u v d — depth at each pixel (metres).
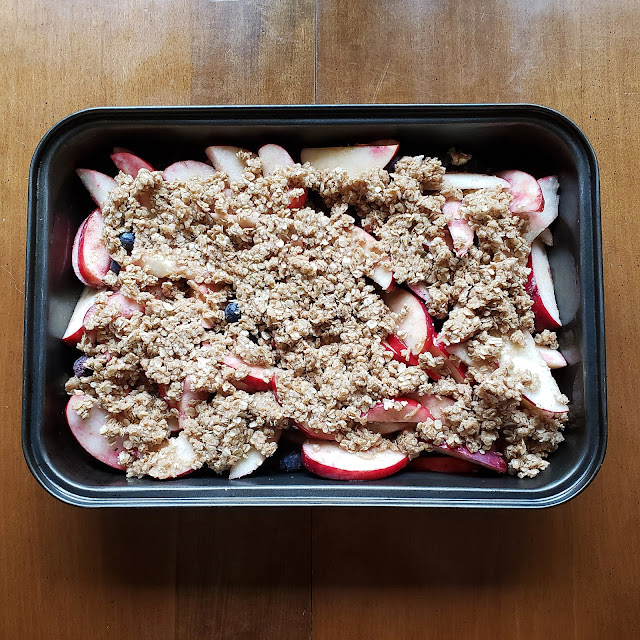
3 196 0.52
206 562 0.51
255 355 0.46
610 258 0.51
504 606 0.50
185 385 0.46
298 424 0.46
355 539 0.51
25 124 0.52
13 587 0.51
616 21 0.53
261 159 0.48
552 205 0.48
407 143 0.48
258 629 0.50
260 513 0.51
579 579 0.50
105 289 0.48
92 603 0.51
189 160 0.49
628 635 0.50
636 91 0.52
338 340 0.48
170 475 0.46
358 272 0.47
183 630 0.50
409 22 0.53
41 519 0.51
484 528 0.51
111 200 0.47
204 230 0.48
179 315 0.47
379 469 0.46
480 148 0.49
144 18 0.53
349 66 0.52
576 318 0.45
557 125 0.45
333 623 0.50
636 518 0.51
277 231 0.47
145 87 0.52
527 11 0.53
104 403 0.46
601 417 0.44
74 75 0.52
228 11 0.53
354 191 0.47
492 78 0.52
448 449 0.47
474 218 0.46
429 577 0.51
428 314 0.47
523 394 0.46
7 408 0.52
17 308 0.52
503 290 0.46
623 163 0.52
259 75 0.52
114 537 0.51
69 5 0.53
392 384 0.46
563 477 0.44
